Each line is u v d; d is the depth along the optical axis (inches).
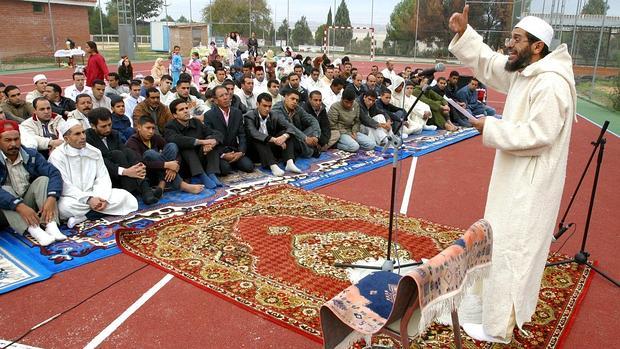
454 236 174.1
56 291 131.0
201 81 499.5
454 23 116.6
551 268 148.8
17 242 159.0
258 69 388.8
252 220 183.5
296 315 121.3
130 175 193.5
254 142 251.0
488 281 105.3
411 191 230.1
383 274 99.5
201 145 225.5
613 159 300.7
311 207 199.8
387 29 1242.0
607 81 525.3
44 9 924.0
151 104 250.4
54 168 172.2
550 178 100.3
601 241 173.0
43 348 107.5
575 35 597.3
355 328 82.6
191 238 165.3
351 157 289.9
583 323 122.0
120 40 970.1
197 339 112.0
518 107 102.3
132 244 159.2
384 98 358.9
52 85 261.9
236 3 1194.6
